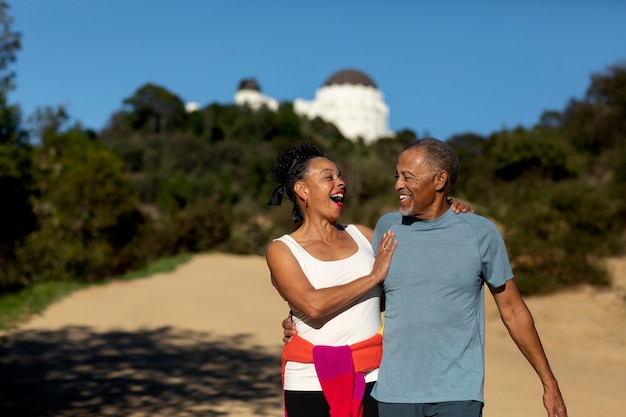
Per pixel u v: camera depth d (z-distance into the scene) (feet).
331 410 10.69
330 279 11.06
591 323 42.93
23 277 67.36
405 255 10.94
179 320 46.73
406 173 11.04
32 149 65.10
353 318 11.04
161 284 69.46
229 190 257.14
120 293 59.72
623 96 123.13
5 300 52.49
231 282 74.84
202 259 105.09
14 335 38.83
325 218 11.44
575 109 133.80
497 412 23.62
